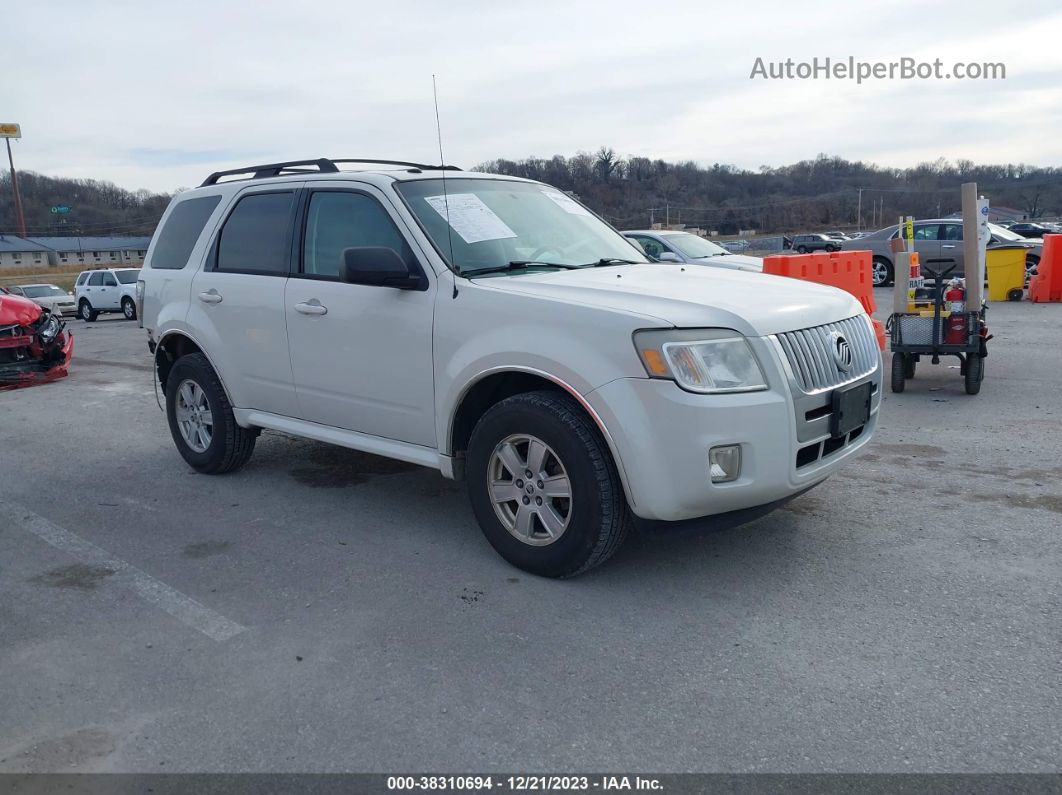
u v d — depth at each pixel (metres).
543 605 3.77
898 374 8.23
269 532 4.83
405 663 3.31
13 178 112.00
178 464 6.43
